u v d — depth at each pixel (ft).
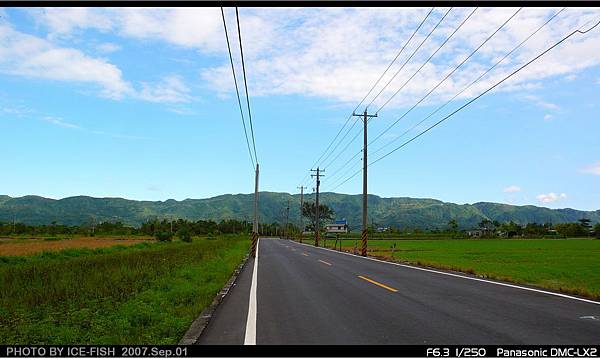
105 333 28.30
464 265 95.04
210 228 430.61
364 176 133.49
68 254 112.57
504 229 539.29
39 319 32.27
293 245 224.74
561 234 470.80
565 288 49.44
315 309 36.76
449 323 30.60
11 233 330.95
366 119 137.49
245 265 90.89
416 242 288.30
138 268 63.62
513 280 59.52
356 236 409.69
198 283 53.16
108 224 405.39
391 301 40.55
